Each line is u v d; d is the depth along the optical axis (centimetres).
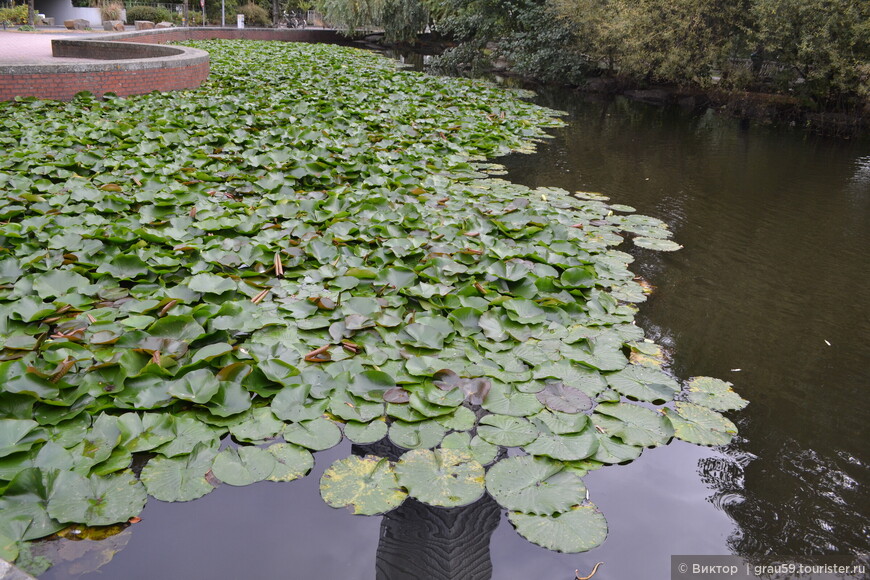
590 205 612
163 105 937
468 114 1041
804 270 484
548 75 1589
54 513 217
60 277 367
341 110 973
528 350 334
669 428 282
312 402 284
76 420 261
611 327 373
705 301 425
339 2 2406
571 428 274
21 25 2608
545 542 221
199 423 269
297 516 238
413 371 303
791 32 1148
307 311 356
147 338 310
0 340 312
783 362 352
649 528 238
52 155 640
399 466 254
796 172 808
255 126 838
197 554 218
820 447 284
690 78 1388
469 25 1753
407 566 214
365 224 480
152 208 498
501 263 416
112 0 3450
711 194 688
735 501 252
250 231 460
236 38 2575
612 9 1417
